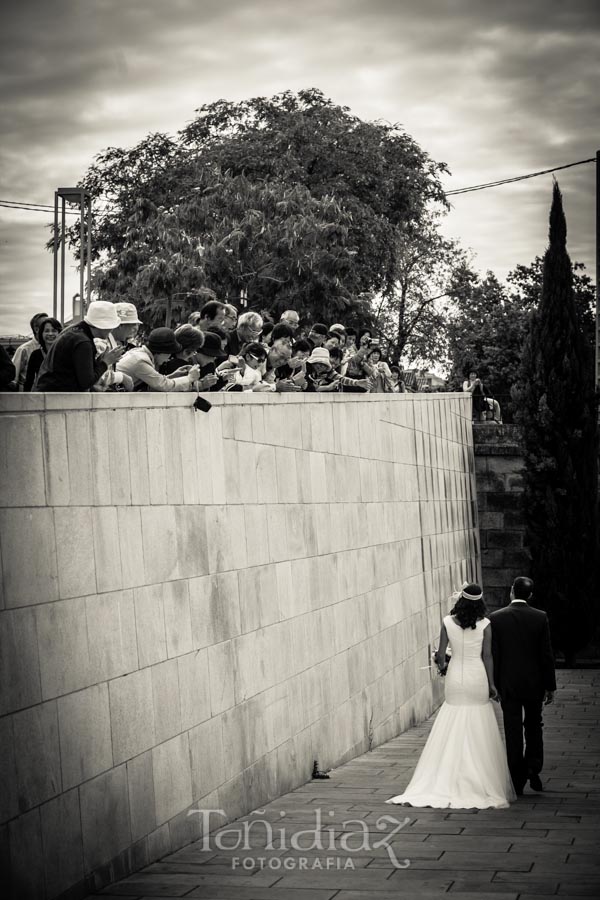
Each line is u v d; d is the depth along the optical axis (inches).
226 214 1145.4
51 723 260.4
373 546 659.4
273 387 502.9
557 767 593.3
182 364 400.2
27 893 244.7
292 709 476.7
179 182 1401.3
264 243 1111.6
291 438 494.9
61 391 299.7
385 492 701.3
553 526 1184.2
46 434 267.0
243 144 1448.1
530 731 475.8
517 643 470.3
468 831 377.1
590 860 326.3
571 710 922.7
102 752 286.7
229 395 409.7
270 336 534.0
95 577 288.2
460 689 440.8
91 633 283.9
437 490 920.9
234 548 407.2
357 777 515.2
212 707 373.4
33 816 249.3
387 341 1809.8
